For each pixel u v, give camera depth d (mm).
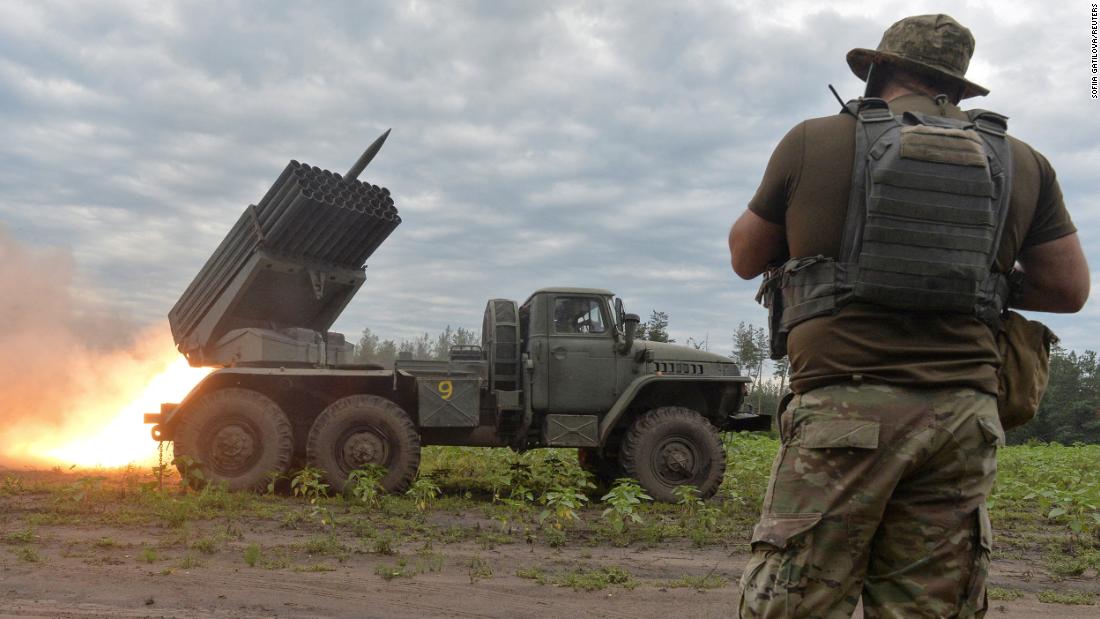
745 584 1993
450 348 9539
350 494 8461
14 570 4773
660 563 5781
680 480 8938
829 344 1966
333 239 9281
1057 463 14016
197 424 8500
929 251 1900
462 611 4348
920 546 1900
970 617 1899
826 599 1887
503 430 9336
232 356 9211
